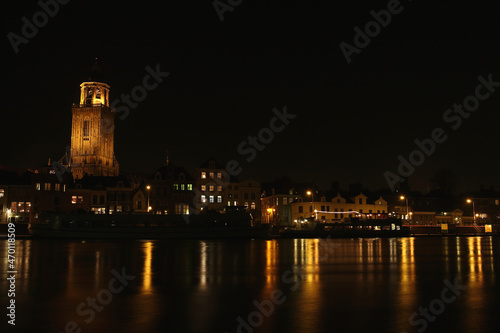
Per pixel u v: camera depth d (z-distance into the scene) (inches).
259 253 1800.0
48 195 4197.8
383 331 587.8
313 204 4746.6
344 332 583.8
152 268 1248.8
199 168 4817.9
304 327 605.3
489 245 2436.0
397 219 3897.6
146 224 3255.4
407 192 5684.1
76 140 6924.2
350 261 1451.8
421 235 4156.0
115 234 3223.4
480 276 1076.5
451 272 1156.5
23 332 586.6
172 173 4717.0
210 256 1654.8
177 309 711.1
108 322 630.5
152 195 4603.8
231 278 1046.4
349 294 831.7
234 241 2942.9
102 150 7003.0
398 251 1930.4
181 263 1385.3
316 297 802.8
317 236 3644.2
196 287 917.2
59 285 941.2
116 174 7135.8
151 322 630.5
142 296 818.2
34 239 3053.6
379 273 1134.4
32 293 848.3
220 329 596.7
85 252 1829.5
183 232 3292.3
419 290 873.5
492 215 5797.2
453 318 654.5
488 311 695.7
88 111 6963.6
